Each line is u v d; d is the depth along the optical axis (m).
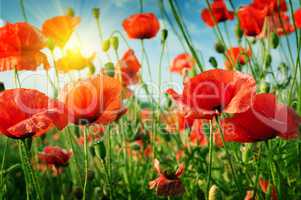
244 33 0.77
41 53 0.53
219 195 0.41
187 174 0.66
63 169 0.73
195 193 0.59
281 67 0.76
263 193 0.50
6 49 0.51
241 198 0.44
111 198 0.50
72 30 0.67
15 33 0.50
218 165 0.75
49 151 0.66
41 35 0.52
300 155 0.55
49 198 0.73
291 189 0.54
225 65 0.75
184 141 0.77
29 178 0.51
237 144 0.59
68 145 0.66
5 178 0.55
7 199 0.62
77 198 0.59
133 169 0.75
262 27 0.76
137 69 0.79
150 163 0.75
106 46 0.76
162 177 0.52
